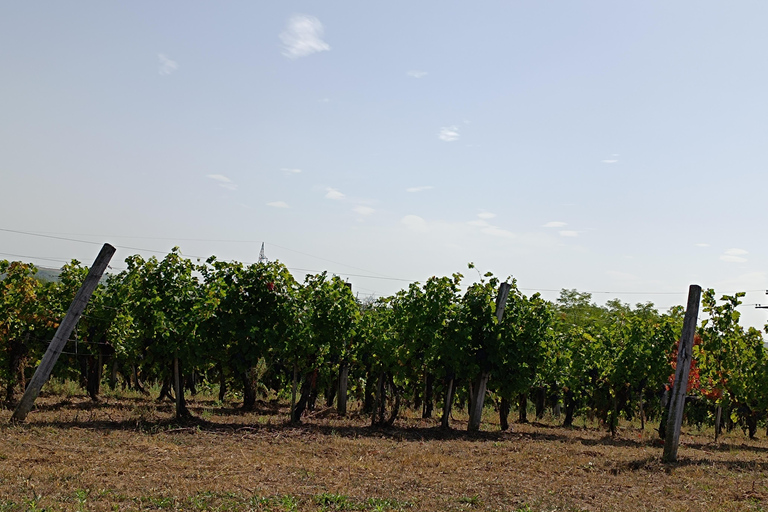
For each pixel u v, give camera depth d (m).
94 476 9.52
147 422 15.32
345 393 21.23
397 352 18.05
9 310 17.03
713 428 27.31
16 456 10.56
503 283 19.55
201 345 16.53
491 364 19.06
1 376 17.56
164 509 8.10
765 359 19.34
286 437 14.65
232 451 12.44
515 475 11.60
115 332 19.02
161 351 15.92
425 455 13.19
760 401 19.70
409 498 9.38
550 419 26.91
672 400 14.02
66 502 8.05
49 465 10.13
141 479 9.55
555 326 22.39
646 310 44.88
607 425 24.34
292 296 17.34
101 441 12.45
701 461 14.22
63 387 21.31
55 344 14.72
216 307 16.86
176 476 9.85
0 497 8.11
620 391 22.78
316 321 17.25
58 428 13.63
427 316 18.22
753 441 21.70
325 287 17.61
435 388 21.53
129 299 17.31
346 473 10.87
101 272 15.11
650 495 10.47
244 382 20.45
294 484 9.85
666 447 13.98
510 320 19.75
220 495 8.86
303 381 19.23
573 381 23.23
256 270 17.41
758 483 11.77
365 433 16.44
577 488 10.72
